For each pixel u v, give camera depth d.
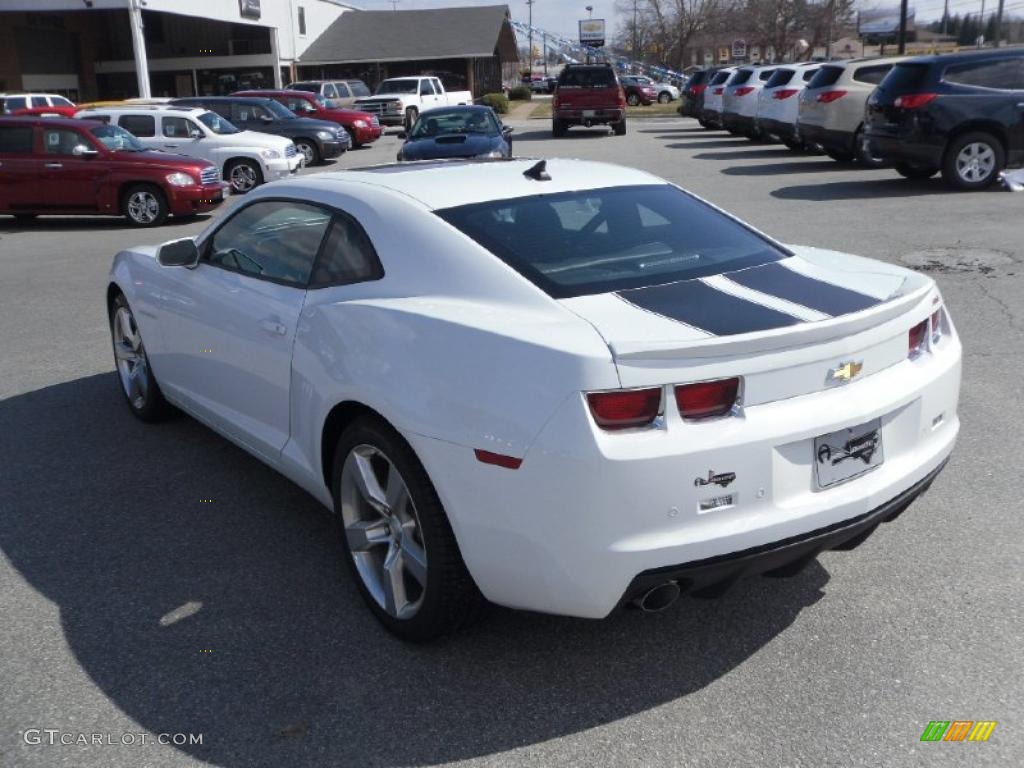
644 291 3.13
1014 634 3.23
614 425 2.65
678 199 3.98
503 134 14.95
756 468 2.75
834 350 2.88
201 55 46.25
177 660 3.24
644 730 2.82
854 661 3.12
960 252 9.28
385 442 3.14
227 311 4.22
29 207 14.87
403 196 3.60
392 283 3.38
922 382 3.15
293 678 3.13
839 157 18.03
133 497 4.59
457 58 50.91
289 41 48.59
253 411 4.20
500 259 3.22
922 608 3.41
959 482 4.42
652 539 2.68
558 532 2.70
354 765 2.72
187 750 2.79
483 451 2.79
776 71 20.86
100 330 7.98
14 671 3.20
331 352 3.41
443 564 3.02
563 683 3.06
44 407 5.98
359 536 3.43
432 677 3.12
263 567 3.88
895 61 16.69
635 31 82.69
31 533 4.23
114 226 15.12
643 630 3.35
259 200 4.30
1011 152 13.19
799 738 2.76
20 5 31.30
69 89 42.88
